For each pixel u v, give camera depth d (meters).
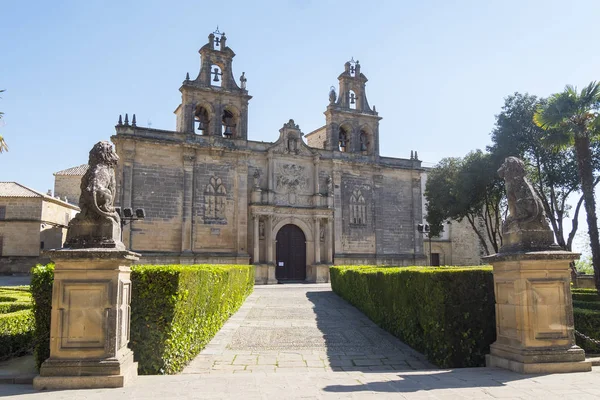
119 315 9.31
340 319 20.86
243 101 45.03
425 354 13.53
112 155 10.16
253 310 23.36
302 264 45.91
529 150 38.53
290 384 9.17
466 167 42.94
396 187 50.84
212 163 42.53
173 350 10.84
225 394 8.38
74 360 8.88
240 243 42.28
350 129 50.25
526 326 10.59
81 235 9.44
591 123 22.25
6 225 50.75
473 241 58.28
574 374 10.15
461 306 12.29
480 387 9.01
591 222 21.55
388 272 17.67
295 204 45.78
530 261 10.72
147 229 39.12
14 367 11.49
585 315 13.52
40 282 10.34
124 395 8.23
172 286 10.63
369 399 8.14
